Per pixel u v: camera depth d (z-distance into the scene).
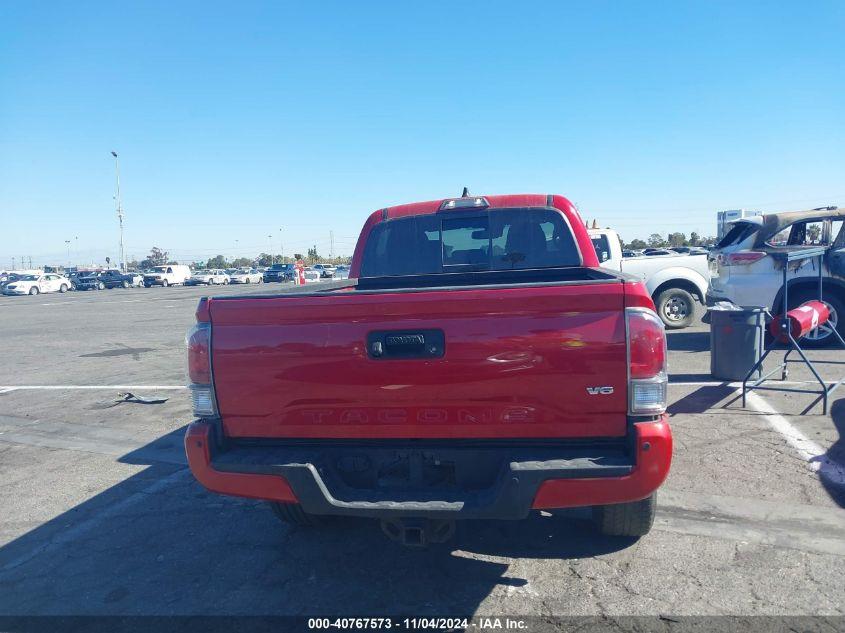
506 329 3.01
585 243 5.39
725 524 4.12
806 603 3.23
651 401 2.95
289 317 3.20
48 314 26.45
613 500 2.92
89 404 8.66
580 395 2.98
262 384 3.26
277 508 4.13
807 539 3.89
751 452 5.33
